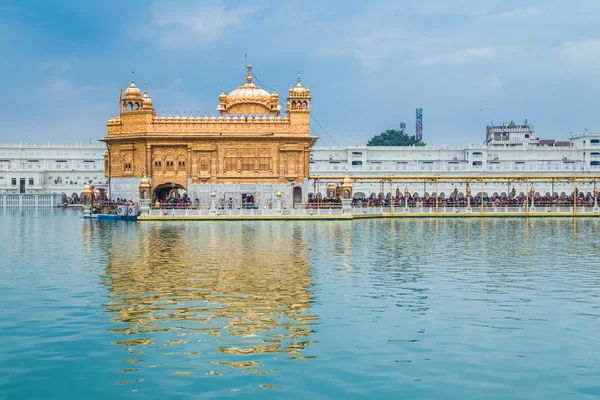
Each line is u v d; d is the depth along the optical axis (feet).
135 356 59.41
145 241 153.17
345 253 128.57
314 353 60.08
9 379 54.24
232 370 55.83
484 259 120.78
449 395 50.67
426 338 64.75
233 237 163.84
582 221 240.32
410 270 106.22
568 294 86.07
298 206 253.44
